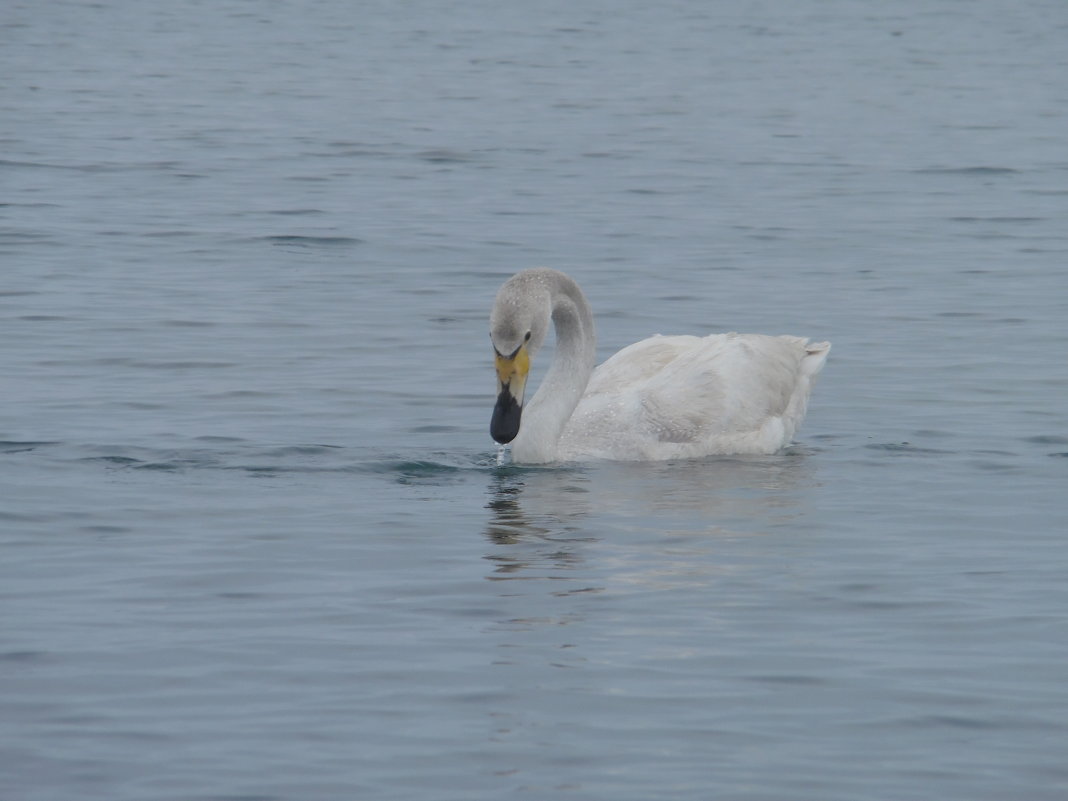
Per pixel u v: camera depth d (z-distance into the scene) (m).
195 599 11.65
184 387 18.67
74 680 10.09
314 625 11.13
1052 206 32.59
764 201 33.12
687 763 9.04
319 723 9.52
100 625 11.07
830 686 10.12
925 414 18.02
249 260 26.70
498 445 16.70
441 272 26.03
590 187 34.69
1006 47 68.38
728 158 39.22
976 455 16.30
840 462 16.16
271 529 13.45
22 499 14.16
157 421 17.11
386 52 64.69
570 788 8.73
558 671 10.34
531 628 11.11
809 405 18.59
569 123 45.38
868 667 10.44
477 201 32.75
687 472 15.79
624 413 16.56
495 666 10.41
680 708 9.79
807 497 14.75
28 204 31.36
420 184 34.81
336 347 20.91
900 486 15.12
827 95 52.31
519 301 15.39
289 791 8.66
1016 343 21.33
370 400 18.31
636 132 43.72
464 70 58.59
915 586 12.07
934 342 21.47
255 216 30.70
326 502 14.35
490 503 14.44
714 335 17.89
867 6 90.38
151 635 10.89
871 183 35.50
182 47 65.06
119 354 20.19
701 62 62.16
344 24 76.62
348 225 29.98
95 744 9.20
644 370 17.36
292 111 47.06
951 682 10.19
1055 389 18.95
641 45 68.56
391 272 25.98
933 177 36.38
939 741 9.34
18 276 24.91
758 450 16.67
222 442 16.36
